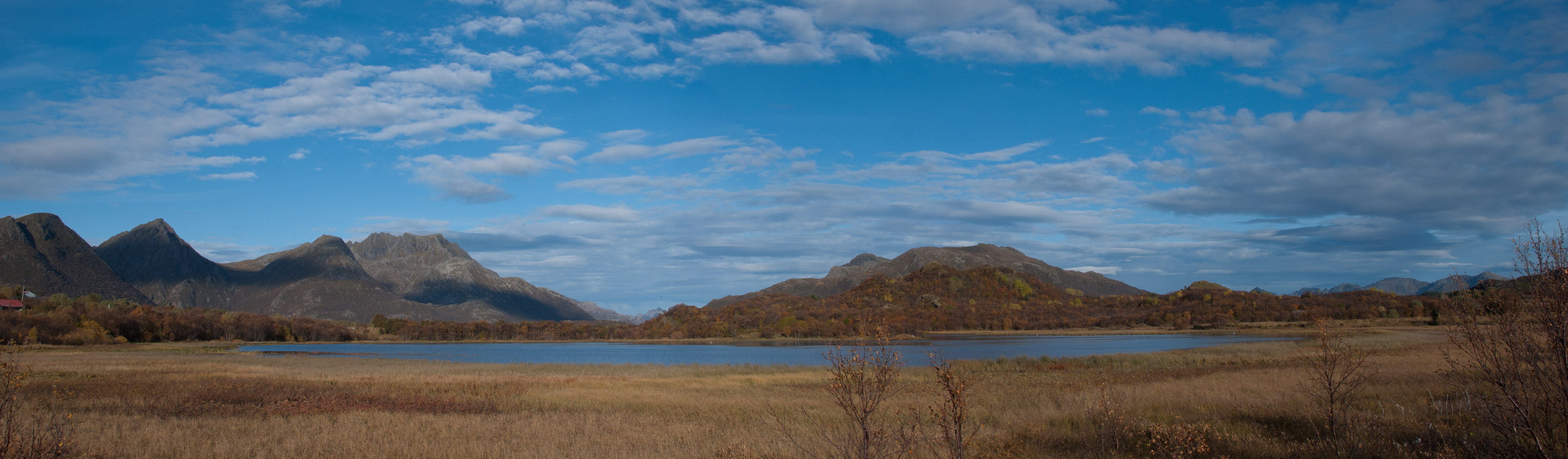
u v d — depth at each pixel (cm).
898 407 2209
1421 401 1748
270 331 16412
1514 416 932
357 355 9419
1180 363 4700
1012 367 4744
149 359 5953
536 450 1664
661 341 17150
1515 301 866
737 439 1742
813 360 7544
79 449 1506
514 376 4388
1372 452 1279
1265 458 1330
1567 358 815
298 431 1873
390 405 2636
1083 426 1655
